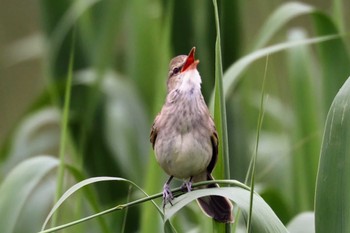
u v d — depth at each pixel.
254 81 13.24
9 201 8.52
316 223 6.62
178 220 10.92
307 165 10.86
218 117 7.34
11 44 20.84
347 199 6.57
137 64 13.29
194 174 8.43
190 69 8.45
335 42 9.94
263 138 13.34
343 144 6.59
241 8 11.15
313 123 10.91
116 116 12.95
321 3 19.14
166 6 11.47
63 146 8.98
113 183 12.62
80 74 12.50
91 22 12.65
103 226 8.96
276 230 6.53
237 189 6.79
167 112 8.42
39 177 8.66
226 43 11.16
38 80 20.83
